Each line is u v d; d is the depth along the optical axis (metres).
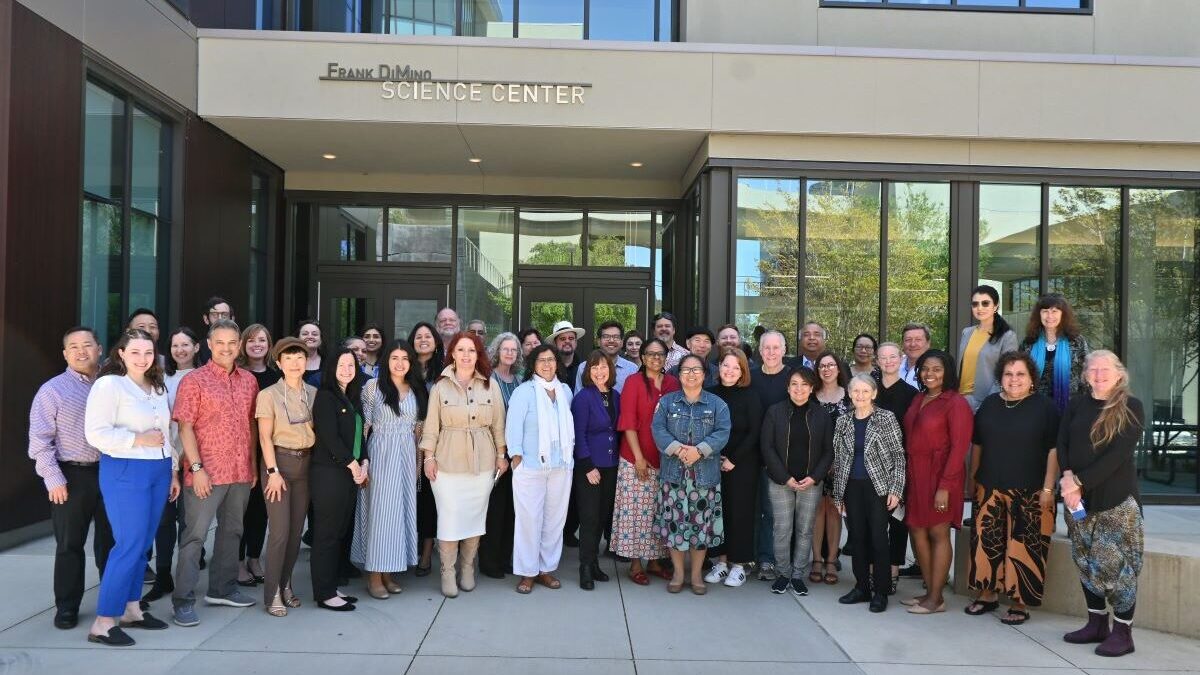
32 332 7.23
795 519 6.43
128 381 5.07
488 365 6.37
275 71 9.91
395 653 4.95
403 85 9.95
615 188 12.77
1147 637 5.54
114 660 4.73
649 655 5.02
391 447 6.00
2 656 4.75
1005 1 11.13
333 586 5.79
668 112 10.02
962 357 6.97
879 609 5.97
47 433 5.09
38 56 7.30
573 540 7.92
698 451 6.19
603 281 12.84
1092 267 10.52
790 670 4.83
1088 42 11.15
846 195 10.36
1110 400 5.24
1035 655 5.16
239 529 5.70
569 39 10.50
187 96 9.67
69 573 5.20
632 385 6.57
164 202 9.57
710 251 10.26
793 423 6.36
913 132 10.12
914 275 10.38
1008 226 10.50
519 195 12.71
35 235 7.27
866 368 7.89
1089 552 5.35
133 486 4.99
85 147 8.12
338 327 12.77
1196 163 10.42
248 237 11.30
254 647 4.99
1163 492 10.44
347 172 12.55
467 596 6.19
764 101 10.07
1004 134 10.16
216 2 10.32
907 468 6.07
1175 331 10.54
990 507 5.86
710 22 11.01
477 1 11.55
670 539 6.31
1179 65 10.22
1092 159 10.36
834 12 11.05
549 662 4.87
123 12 8.46
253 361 6.27
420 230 12.81
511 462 6.34
